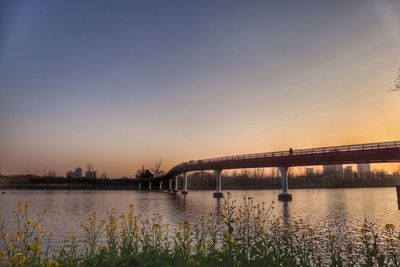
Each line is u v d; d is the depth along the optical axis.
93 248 9.60
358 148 61.12
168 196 102.19
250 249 9.13
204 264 8.30
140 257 8.50
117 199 83.62
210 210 48.56
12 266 7.64
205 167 103.62
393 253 9.82
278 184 183.12
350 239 21.41
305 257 10.04
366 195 95.75
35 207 54.88
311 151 68.94
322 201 68.19
